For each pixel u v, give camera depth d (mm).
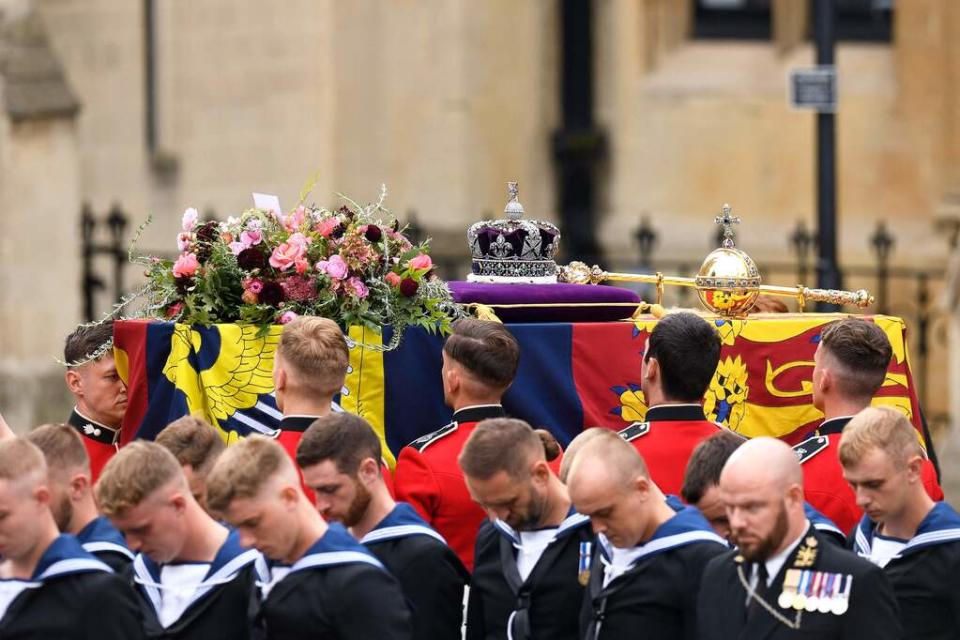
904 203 51500
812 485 20625
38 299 45062
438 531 20516
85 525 18734
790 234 51375
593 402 22797
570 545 18859
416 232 50094
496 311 23000
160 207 54938
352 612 17328
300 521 17531
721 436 18734
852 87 51844
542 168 53219
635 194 53500
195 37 54250
